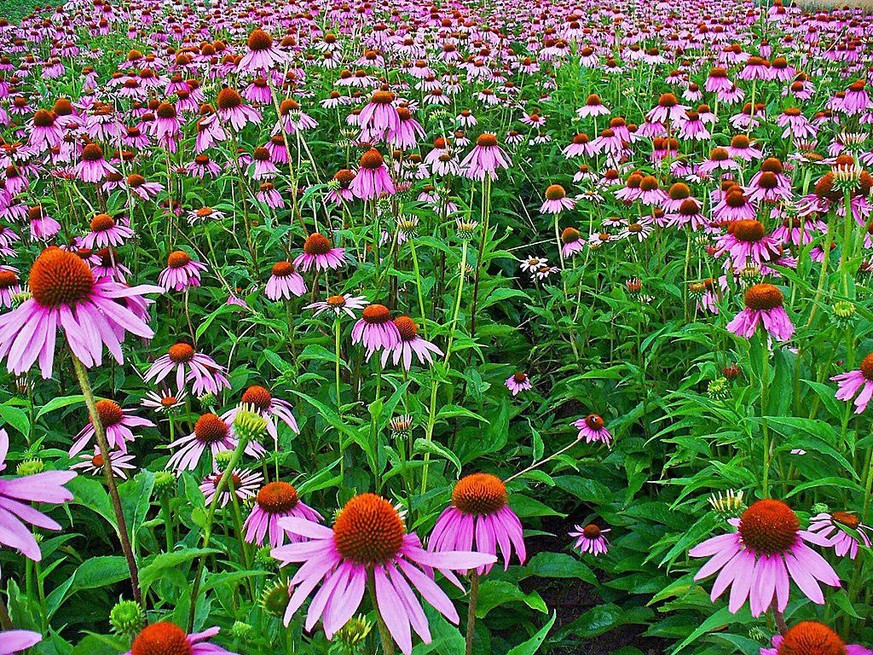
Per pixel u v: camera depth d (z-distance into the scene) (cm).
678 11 439
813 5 423
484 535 56
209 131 136
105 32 341
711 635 76
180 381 90
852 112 193
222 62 199
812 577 54
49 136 152
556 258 180
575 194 200
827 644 51
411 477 87
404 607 46
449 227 151
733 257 103
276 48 140
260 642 58
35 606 58
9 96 241
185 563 70
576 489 105
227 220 153
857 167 89
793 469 84
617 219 153
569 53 302
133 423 83
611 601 98
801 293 101
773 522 55
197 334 109
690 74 277
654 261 137
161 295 134
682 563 88
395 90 237
